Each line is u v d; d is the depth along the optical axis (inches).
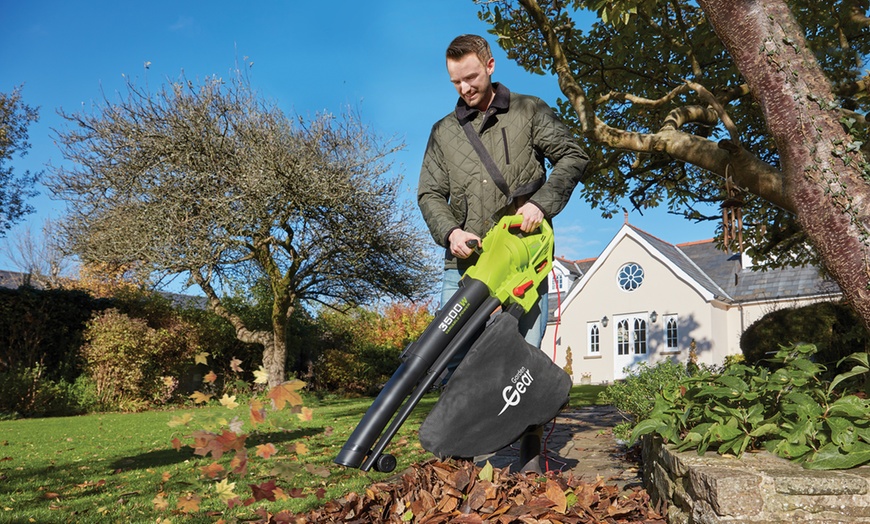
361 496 77.1
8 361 533.3
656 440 105.8
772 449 88.3
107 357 540.1
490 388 77.9
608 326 898.1
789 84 98.8
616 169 285.3
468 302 81.2
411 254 583.8
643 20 228.8
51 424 382.0
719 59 250.1
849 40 215.3
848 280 93.9
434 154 100.9
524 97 96.4
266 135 517.3
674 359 831.1
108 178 516.4
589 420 282.2
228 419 58.0
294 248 578.6
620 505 87.4
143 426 358.6
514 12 233.6
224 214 497.0
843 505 70.7
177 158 511.2
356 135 534.6
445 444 76.4
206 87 521.7
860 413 83.8
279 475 59.7
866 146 129.9
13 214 911.7
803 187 97.8
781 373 95.0
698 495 78.1
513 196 91.8
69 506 129.1
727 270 903.7
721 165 159.8
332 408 482.0
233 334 661.3
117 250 504.4
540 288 93.7
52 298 561.3
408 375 76.2
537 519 71.0
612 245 906.1
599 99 203.2
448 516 69.6
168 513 115.5
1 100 877.2
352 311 845.8
